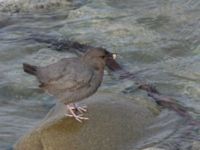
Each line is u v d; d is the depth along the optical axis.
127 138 9.56
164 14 15.58
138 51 13.88
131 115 10.07
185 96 11.84
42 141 9.47
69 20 15.64
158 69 13.12
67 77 9.71
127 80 12.62
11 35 14.91
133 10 15.91
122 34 14.65
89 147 9.27
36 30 15.17
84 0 16.84
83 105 10.12
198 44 14.14
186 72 12.91
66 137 9.41
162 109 11.11
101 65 9.90
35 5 16.41
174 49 13.97
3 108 11.59
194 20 15.20
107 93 10.77
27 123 10.97
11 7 16.36
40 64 13.37
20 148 9.64
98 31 14.85
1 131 10.62
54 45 14.29
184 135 10.12
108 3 16.36
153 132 9.92
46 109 11.55
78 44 14.25
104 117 9.84
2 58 13.68
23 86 12.31
